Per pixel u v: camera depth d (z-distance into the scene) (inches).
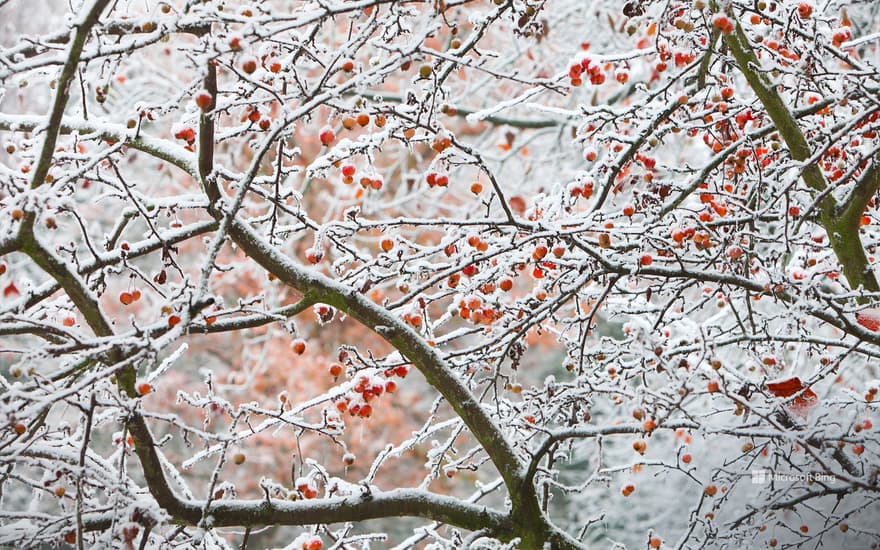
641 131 152.3
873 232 181.5
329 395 142.6
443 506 137.3
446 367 139.7
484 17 138.6
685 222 144.2
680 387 117.3
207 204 145.9
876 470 124.1
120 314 373.7
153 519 120.9
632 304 179.6
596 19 301.7
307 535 140.6
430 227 153.9
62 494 120.3
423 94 135.7
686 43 153.4
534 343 425.4
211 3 123.4
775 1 153.9
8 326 130.8
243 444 371.9
